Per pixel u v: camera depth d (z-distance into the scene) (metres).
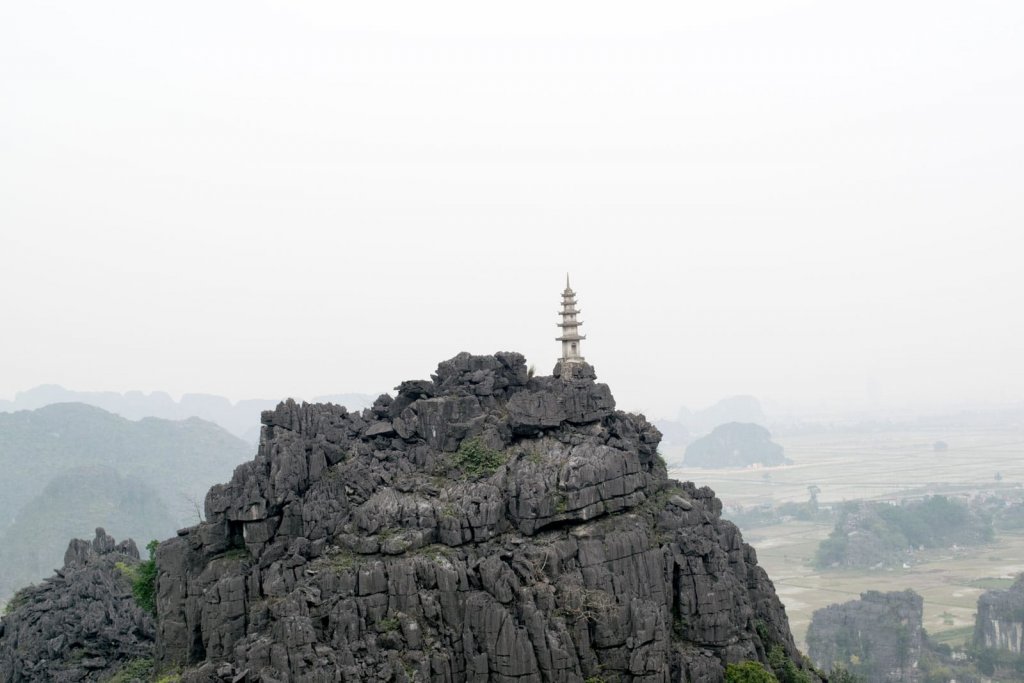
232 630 83.50
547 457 92.94
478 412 97.69
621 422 101.19
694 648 89.12
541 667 80.44
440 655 80.88
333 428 97.50
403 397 101.62
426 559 84.50
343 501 90.38
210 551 89.62
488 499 88.56
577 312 107.75
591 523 89.44
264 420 98.25
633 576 88.19
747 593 97.38
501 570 84.06
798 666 96.31
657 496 98.94
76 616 105.69
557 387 98.81
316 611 81.62
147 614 105.44
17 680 101.44
